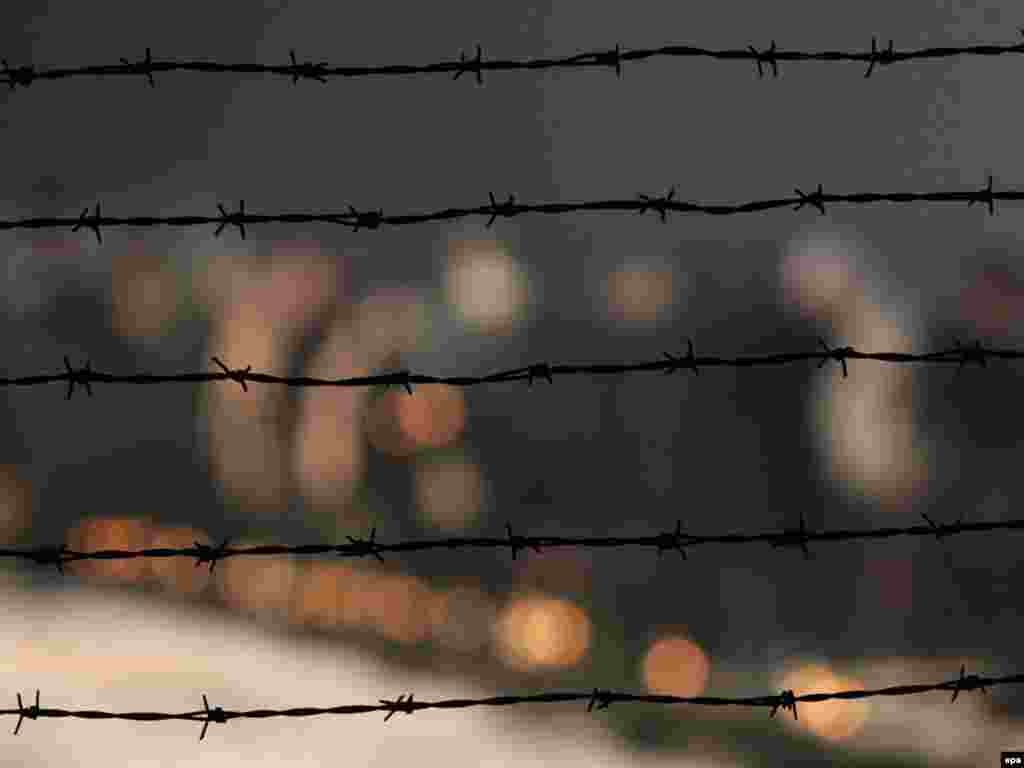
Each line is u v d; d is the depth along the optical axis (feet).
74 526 46.42
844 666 30.50
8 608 43.73
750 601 31.91
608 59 9.18
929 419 30.73
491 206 9.06
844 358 9.34
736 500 32.30
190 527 45.27
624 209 9.25
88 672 37.63
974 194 9.50
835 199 9.30
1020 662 29.63
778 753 29.17
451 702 9.05
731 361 9.26
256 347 42.45
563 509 34.53
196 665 38.47
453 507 36.27
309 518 40.32
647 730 31.19
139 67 8.91
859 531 9.39
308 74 8.95
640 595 33.24
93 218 8.74
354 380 9.05
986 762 27.02
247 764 31.63
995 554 30.01
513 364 35.81
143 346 45.96
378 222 9.00
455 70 9.10
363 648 38.14
